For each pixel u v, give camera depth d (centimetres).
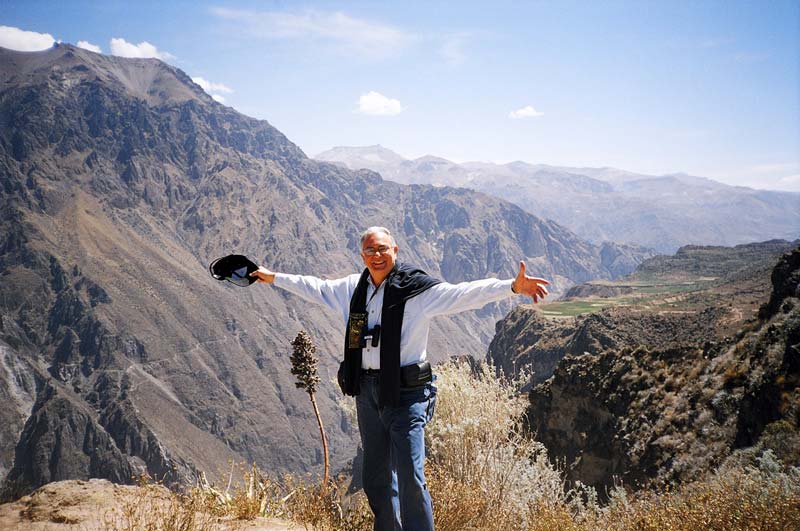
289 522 450
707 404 1677
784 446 943
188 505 399
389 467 438
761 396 1358
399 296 419
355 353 434
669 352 2206
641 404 2055
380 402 415
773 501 477
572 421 2375
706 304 11906
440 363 696
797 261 1992
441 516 507
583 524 562
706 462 1446
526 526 563
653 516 500
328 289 467
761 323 1950
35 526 379
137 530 362
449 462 602
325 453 489
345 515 489
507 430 657
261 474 498
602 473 2069
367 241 427
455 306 408
